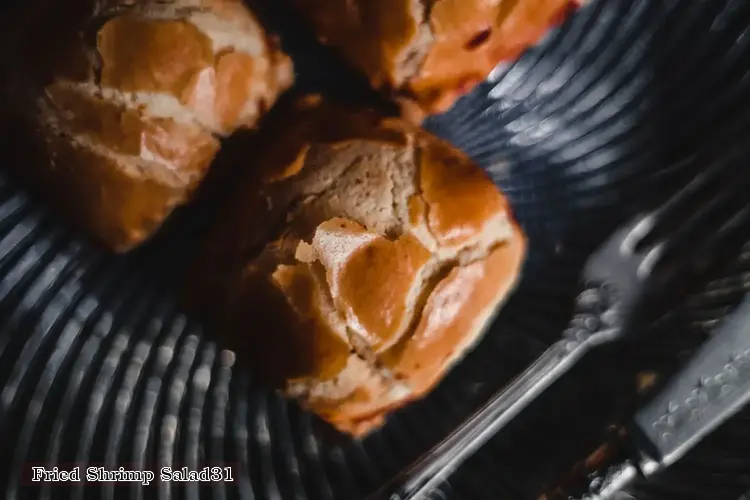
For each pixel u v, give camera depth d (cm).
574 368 26
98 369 25
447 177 25
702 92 26
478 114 27
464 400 26
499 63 26
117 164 25
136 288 26
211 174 26
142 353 26
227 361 26
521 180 27
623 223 26
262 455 26
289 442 26
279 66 26
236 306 25
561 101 27
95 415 25
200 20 25
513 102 27
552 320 26
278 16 26
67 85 24
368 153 25
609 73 27
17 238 25
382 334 24
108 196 25
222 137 26
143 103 24
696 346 25
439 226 25
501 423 26
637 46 26
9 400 25
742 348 25
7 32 24
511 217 26
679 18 26
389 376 25
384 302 24
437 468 25
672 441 25
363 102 27
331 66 27
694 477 25
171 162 25
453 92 26
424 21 25
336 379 25
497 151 27
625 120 27
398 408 26
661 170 26
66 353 25
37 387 25
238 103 25
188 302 26
